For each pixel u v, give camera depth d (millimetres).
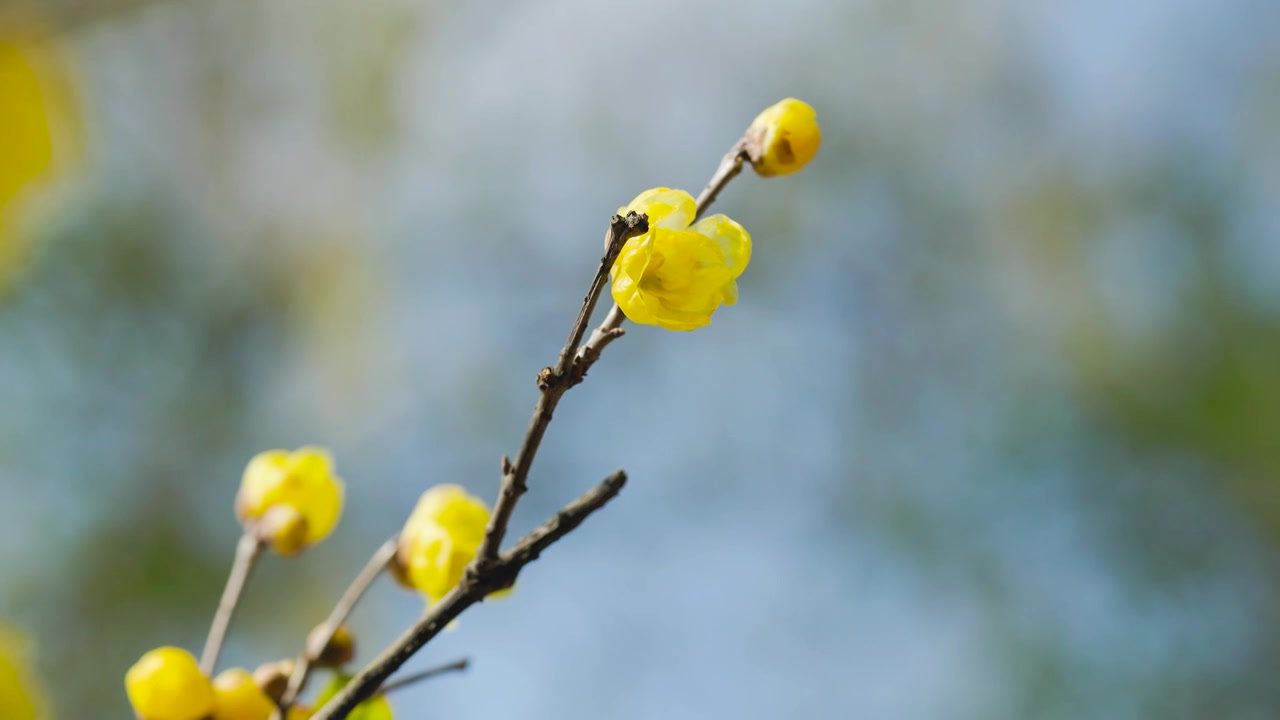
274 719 618
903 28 2484
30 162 607
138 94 2107
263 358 1998
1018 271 2238
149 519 1714
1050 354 2094
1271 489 1844
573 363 583
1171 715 1748
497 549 588
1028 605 1863
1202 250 2082
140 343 1822
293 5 2297
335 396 2045
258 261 2127
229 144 2209
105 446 1731
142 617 1628
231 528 1750
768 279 2303
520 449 585
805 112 604
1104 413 1974
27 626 1538
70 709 1527
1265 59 2256
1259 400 1903
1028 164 2328
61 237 1742
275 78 2299
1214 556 1831
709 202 604
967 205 2336
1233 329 1978
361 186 2295
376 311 2164
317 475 646
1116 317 2068
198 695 613
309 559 1750
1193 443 1898
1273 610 1794
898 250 2309
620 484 591
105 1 611
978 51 2459
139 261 1893
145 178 2035
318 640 623
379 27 2395
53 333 1714
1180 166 2197
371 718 619
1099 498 1916
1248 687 1763
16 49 604
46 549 1613
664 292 589
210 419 1859
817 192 2367
